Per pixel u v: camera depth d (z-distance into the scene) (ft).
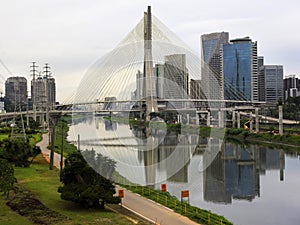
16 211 54.54
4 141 120.88
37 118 302.04
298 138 194.08
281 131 211.61
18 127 208.23
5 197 62.64
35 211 54.54
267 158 152.76
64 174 62.54
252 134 224.33
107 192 59.00
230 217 71.36
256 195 90.89
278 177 114.62
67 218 51.75
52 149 100.22
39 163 109.09
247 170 125.90
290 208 79.46
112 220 52.19
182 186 78.13
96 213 55.36
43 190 70.79
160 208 61.67
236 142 212.23
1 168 61.41
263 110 305.12
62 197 57.26
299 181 108.58
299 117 272.10
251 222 69.36
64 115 162.71
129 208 61.26
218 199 82.69
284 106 286.46
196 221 55.52
